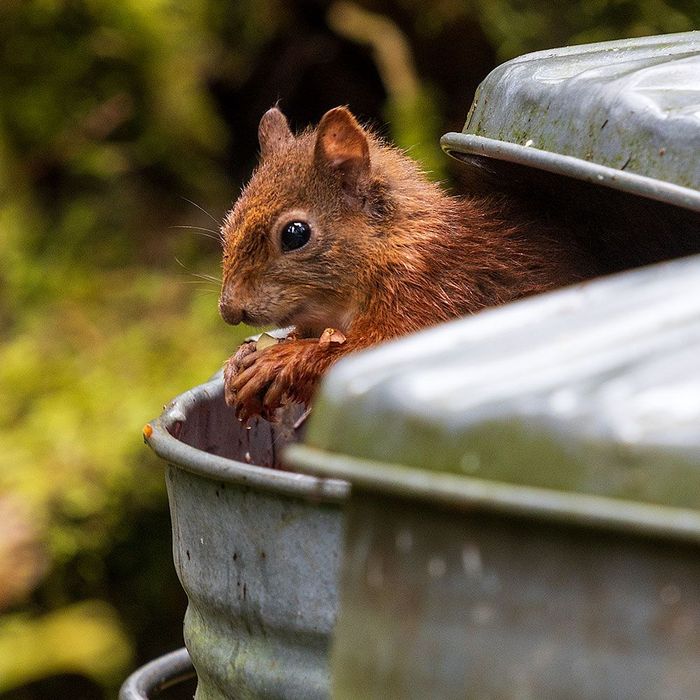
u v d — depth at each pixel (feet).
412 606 4.26
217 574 5.79
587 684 4.02
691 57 5.83
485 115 5.94
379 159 6.16
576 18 8.20
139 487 7.75
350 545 4.52
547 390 3.98
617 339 4.19
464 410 3.99
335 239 6.12
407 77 8.73
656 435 3.84
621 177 5.74
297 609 5.74
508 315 4.48
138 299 8.57
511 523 4.09
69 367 8.19
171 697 6.21
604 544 3.99
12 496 7.54
